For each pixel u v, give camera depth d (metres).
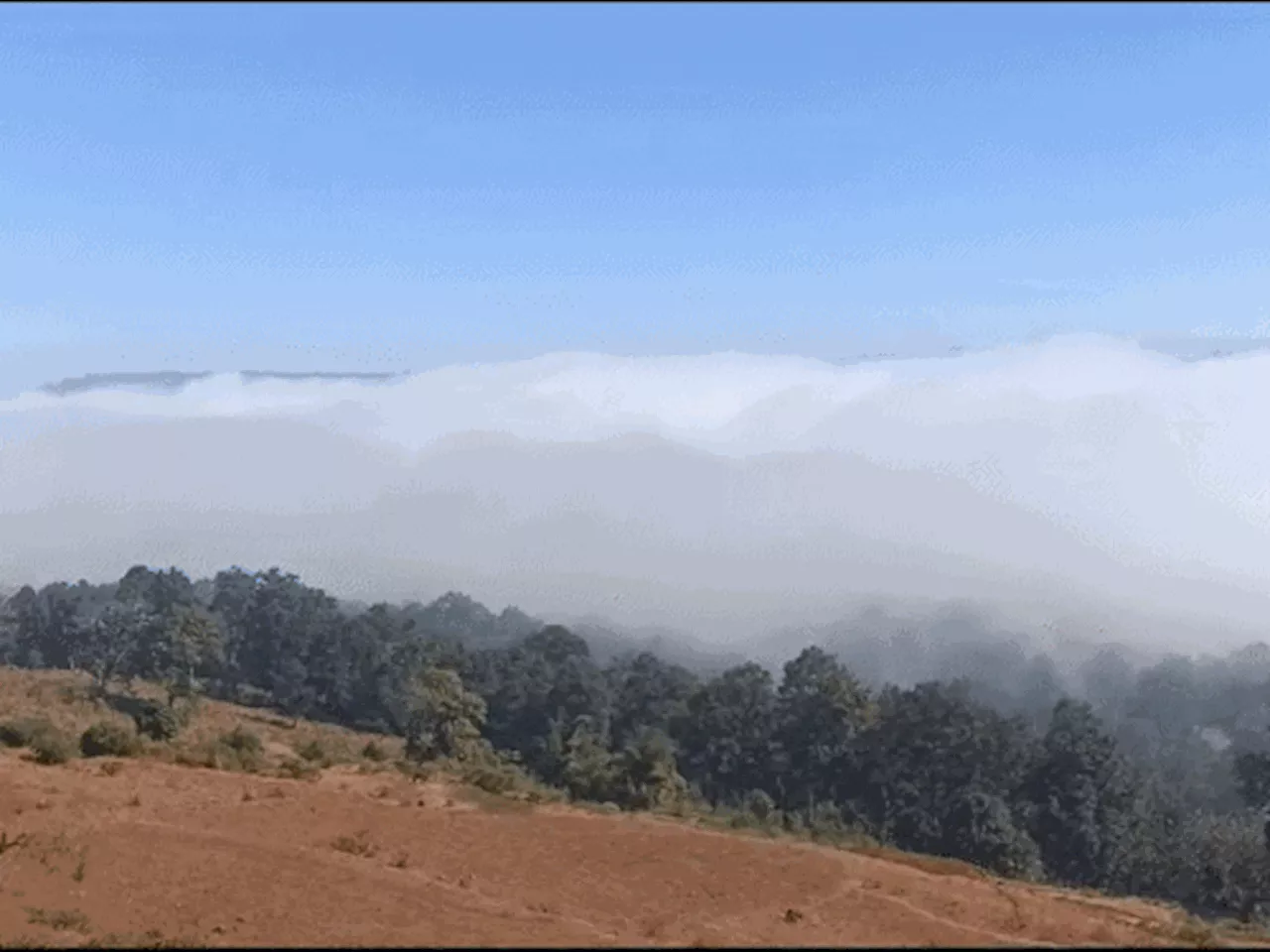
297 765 30.94
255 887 17.23
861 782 38.19
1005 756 36.31
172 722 38.31
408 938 14.65
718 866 19.22
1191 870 33.12
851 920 16.34
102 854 18.77
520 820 23.16
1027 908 18.09
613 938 14.84
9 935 14.64
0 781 23.98
